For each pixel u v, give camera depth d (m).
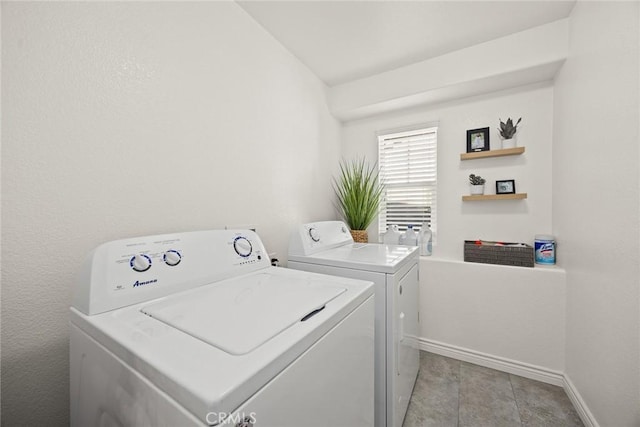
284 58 1.94
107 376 0.61
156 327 0.64
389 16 1.65
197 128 1.32
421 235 2.34
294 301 0.82
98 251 0.78
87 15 0.93
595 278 1.31
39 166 0.82
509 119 2.00
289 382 0.56
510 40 1.82
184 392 0.43
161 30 1.16
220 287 0.97
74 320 0.74
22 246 0.79
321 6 1.56
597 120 1.29
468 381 1.80
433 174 2.42
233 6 1.52
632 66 1.04
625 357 1.07
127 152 1.04
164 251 0.92
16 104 0.78
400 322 1.36
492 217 2.16
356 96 2.42
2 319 0.76
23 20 0.79
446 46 1.95
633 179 1.03
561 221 1.77
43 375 0.83
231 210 1.50
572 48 1.59
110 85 0.99
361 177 2.48
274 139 1.84
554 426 1.42
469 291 2.04
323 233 1.80
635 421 1.00
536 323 1.81
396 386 1.27
